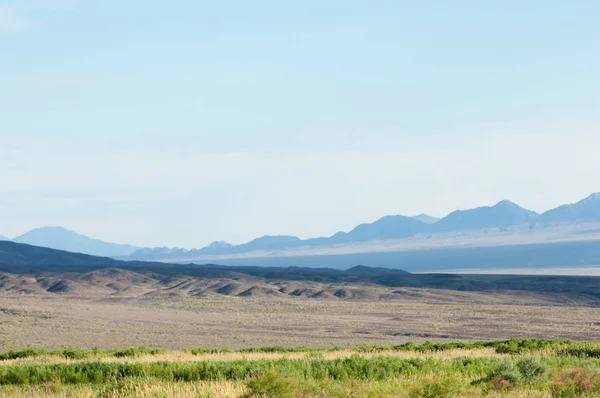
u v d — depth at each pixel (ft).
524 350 204.03
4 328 495.41
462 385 106.22
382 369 132.36
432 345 269.64
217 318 642.22
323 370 129.59
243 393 95.61
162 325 552.00
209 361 165.68
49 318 593.01
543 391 99.25
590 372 107.04
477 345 263.90
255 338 447.42
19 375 138.51
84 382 136.26
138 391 105.60
